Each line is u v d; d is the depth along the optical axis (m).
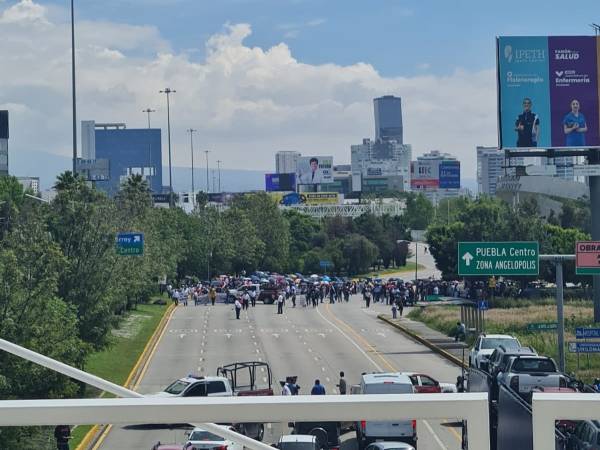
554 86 84.75
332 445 28.95
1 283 38.72
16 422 6.63
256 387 52.72
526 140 84.94
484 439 6.66
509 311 93.56
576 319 84.06
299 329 92.56
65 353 40.91
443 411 6.73
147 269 91.00
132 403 6.70
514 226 124.75
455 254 139.62
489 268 65.19
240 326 95.06
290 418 6.71
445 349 73.88
